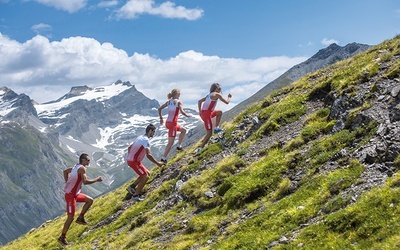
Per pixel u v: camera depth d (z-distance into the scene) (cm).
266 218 1705
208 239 1848
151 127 2583
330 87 2731
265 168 2114
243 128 3091
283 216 1620
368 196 1402
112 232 2661
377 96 2156
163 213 2422
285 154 2195
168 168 3219
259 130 2727
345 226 1335
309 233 1402
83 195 2291
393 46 2875
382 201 1321
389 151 1627
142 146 2558
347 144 1941
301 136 2295
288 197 1794
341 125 2152
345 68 2970
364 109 2098
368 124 1966
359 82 2448
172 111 2722
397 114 1830
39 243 3538
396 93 2003
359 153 1761
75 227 3322
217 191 2236
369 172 1602
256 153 2469
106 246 2434
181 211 2297
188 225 2058
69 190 2234
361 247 1208
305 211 1573
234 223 1847
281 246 1421
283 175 2016
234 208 1994
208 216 2048
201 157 2928
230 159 2506
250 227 1697
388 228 1211
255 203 1931
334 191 1602
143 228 2294
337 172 1717
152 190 2988
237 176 2242
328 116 2384
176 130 2720
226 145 2956
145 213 2606
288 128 2584
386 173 1537
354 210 1359
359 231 1270
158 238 2133
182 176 2814
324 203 1570
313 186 1728
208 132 2895
